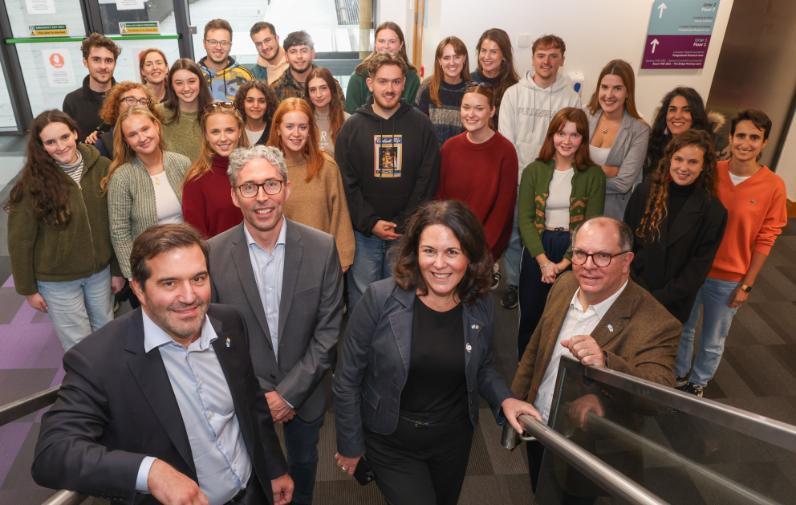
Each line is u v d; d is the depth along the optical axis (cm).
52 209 278
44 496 252
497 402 198
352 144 334
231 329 171
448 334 188
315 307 217
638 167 378
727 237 303
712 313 321
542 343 225
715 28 532
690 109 354
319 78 365
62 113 278
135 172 298
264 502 180
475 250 177
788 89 579
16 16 653
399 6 634
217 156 282
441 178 357
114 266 318
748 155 294
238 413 169
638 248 296
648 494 129
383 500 266
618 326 201
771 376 367
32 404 181
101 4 655
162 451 155
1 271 470
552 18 525
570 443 162
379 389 193
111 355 147
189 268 143
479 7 519
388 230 339
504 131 433
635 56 540
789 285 476
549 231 333
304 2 664
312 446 233
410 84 476
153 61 420
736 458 135
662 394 151
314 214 306
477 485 278
